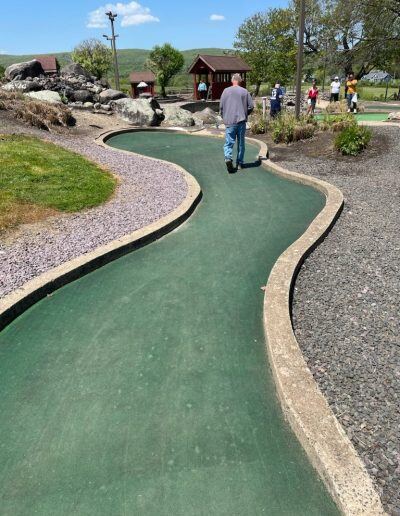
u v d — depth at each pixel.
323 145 9.82
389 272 4.16
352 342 3.18
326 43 30.78
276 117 12.98
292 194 6.68
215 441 2.39
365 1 26.06
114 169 7.81
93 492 2.13
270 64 40.41
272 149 10.30
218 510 2.03
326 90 38.84
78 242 4.78
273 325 3.21
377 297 3.75
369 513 1.90
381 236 4.98
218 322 3.47
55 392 2.78
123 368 2.98
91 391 2.78
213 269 4.33
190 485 2.15
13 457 2.32
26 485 2.17
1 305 3.52
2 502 2.09
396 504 1.99
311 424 2.33
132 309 3.68
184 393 2.75
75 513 2.03
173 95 42.16
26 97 12.12
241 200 6.45
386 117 15.95
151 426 2.50
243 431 2.46
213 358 3.06
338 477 2.04
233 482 2.16
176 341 3.25
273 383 2.82
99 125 12.89
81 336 3.34
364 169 7.91
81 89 16.27
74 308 3.71
